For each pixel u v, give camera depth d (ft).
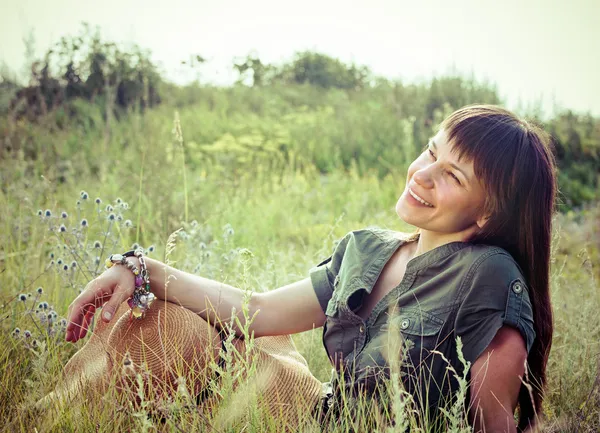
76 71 34.27
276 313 7.32
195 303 7.21
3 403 6.63
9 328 8.42
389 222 16.02
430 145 6.53
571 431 6.72
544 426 6.60
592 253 17.34
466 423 5.68
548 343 6.47
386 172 29.07
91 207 15.75
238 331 7.22
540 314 6.40
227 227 12.00
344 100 41.78
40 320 8.27
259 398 6.40
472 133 6.16
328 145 31.22
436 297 6.14
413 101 37.83
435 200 6.26
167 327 6.64
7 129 24.43
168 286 7.19
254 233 16.37
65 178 20.25
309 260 12.62
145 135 26.71
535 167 6.19
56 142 24.41
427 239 6.52
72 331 6.85
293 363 7.26
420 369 6.02
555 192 6.44
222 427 5.98
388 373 6.19
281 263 12.46
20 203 14.46
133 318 6.92
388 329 6.29
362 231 7.16
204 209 17.46
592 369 7.96
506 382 5.77
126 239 11.99
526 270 6.36
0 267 11.23
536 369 6.49
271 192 23.68
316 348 9.16
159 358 6.49
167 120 31.86
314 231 17.74
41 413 6.30
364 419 5.99
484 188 6.14
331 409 6.64
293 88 45.29
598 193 28.68
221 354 6.11
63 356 7.97
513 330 5.86
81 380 6.76
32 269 11.21
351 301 6.70
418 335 6.09
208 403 6.38
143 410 5.59
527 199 6.18
